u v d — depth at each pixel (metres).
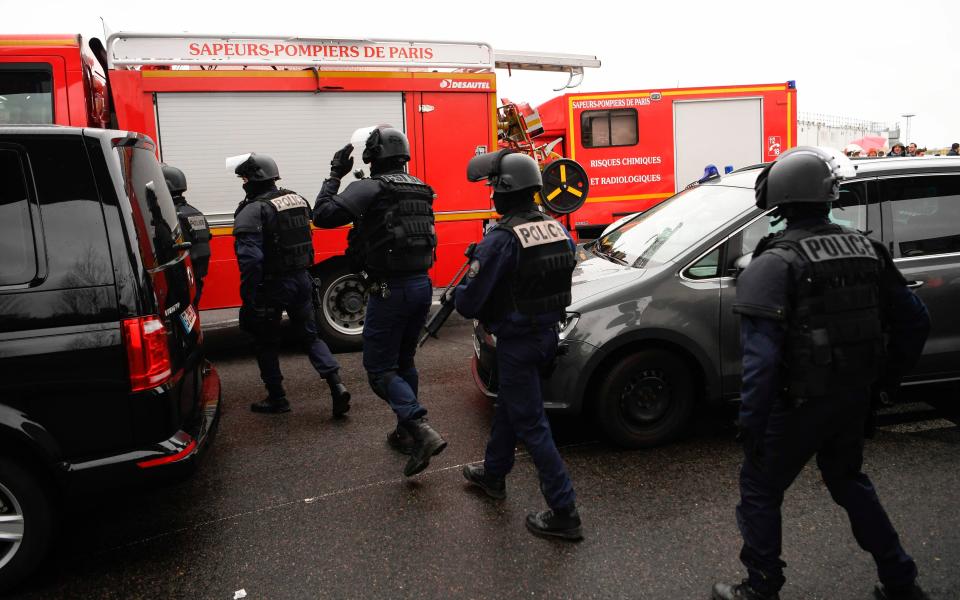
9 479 2.66
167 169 5.17
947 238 4.00
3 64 5.07
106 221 2.66
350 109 6.24
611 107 11.12
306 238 4.52
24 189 2.60
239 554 2.99
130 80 5.66
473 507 3.32
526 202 2.99
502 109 9.55
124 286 2.67
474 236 6.71
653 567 2.79
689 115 11.34
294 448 4.11
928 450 3.77
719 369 3.86
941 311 3.95
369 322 3.67
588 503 3.32
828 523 3.08
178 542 3.11
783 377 2.22
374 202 3.57
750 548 2.39
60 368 2.61
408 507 3.34
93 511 3.41
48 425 2.62
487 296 2.88
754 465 2.34
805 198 2.21
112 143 2.75
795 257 2.17
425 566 2.84
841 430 2.30
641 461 3.77
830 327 2.15
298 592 2.70
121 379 2.67
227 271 6.00
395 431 4.09
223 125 5.91
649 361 3.80
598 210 11.30
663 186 11.41
